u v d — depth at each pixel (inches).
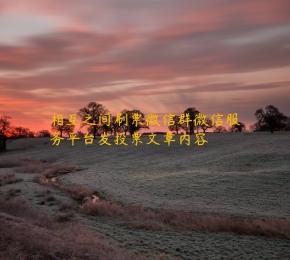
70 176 2229.3
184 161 2490.2
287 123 4906.5
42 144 5300.2
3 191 1627.7
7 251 544.1
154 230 1010.1
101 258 612.1
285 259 794.8
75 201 1441.9
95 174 2240.4
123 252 725.9
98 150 3919.8
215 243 900.6
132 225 1050.1
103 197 1528.1
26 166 2967.5
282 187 1464.1
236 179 1643.7
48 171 2534.5
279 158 2096.5
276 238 937.5
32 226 727.1
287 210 1189.7
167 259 763.4
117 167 2559.1
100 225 1052.5
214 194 1446.9
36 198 1451.8
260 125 4773.6
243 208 1234.6
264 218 1112.8
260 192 1422.2
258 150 2440.9
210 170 2014.0
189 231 1003.9
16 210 1013.2
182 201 1374.3
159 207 1299.2
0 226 637.9
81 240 718.5
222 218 1092.5
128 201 1421.0
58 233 753.0
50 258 558.3
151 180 1828.2
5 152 4928.6
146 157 3006.9
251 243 899.4
